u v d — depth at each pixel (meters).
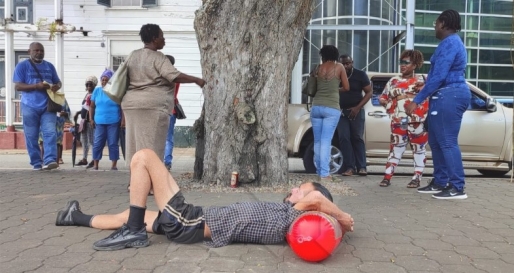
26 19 15.04
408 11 12.23
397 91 6.33
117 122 7.91
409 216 4.60
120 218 3.94
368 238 3.85
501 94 18.19
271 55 5.77
